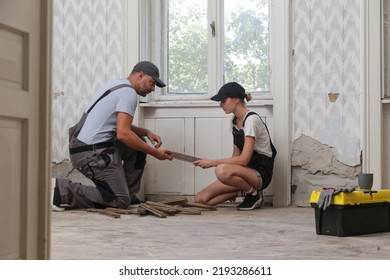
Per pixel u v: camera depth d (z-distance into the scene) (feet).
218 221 12.97
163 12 17.75
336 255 8.97
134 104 14.82
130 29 17.06
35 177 6.45
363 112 15.46
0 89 5.83
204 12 17.47
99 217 13.66
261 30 17.03
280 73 16.17
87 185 15.97
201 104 17.03
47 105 6.54
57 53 17.67
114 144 14.97
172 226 12.14
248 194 15.35
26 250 6.28
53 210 14.87
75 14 17.58
